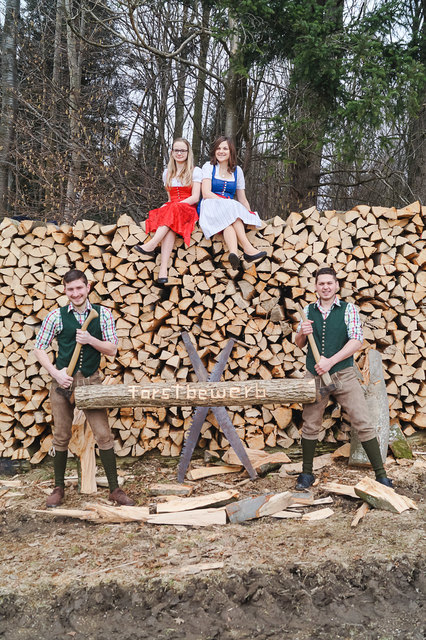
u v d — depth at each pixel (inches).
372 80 263.3
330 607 109.2
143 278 181.8
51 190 372.8
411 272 190.4
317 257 185.2
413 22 322.7
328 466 179.3
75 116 383.9
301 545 126.7
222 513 141.6
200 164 493.4
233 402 151.1
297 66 294.2
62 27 466.9
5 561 124.3
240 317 183.0
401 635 101.5
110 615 108.0
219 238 181.0
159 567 119.3
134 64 467.2
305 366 168.1
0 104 448.8
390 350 187.9
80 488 164.6
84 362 151.4
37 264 186.4
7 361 184.2
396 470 171.9
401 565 118.1
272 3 291.3
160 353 187.8
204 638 102.0
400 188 407.2
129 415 183.5
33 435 184.1
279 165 403.9
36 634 104.1
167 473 178.4
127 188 373.4
